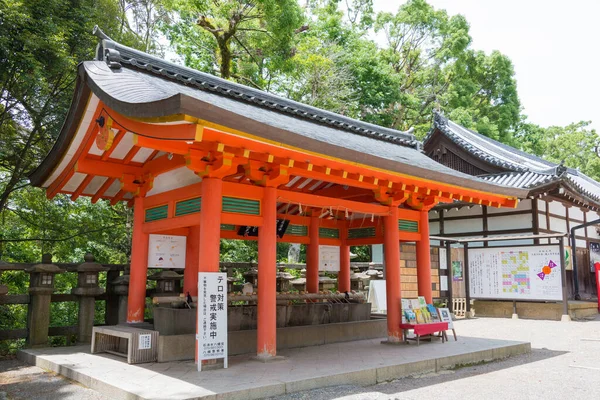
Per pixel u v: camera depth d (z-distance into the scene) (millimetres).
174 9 18906
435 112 21219
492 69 35656
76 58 11266
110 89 5906
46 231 13234
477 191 9055
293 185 10539
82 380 5957
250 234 10008
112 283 9594
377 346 8445
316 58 21625
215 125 5035
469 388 5988
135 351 6660
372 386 6129
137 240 8203
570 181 15672
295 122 8852
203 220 6344
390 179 7793
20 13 9086
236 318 8148
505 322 14070
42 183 8742
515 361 8008
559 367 7441
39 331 8391
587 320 14438
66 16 11102
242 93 8945
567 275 16875
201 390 5008
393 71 29641
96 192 9250
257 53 22141
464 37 32906
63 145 7320
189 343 7090
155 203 7852
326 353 7633
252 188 6910
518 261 14766
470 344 8633
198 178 6902
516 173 18000
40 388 5871
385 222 8961
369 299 15695
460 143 19875
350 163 6699
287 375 5805
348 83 26578
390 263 8828
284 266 14250
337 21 28438
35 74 9484
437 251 15727
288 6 18422
